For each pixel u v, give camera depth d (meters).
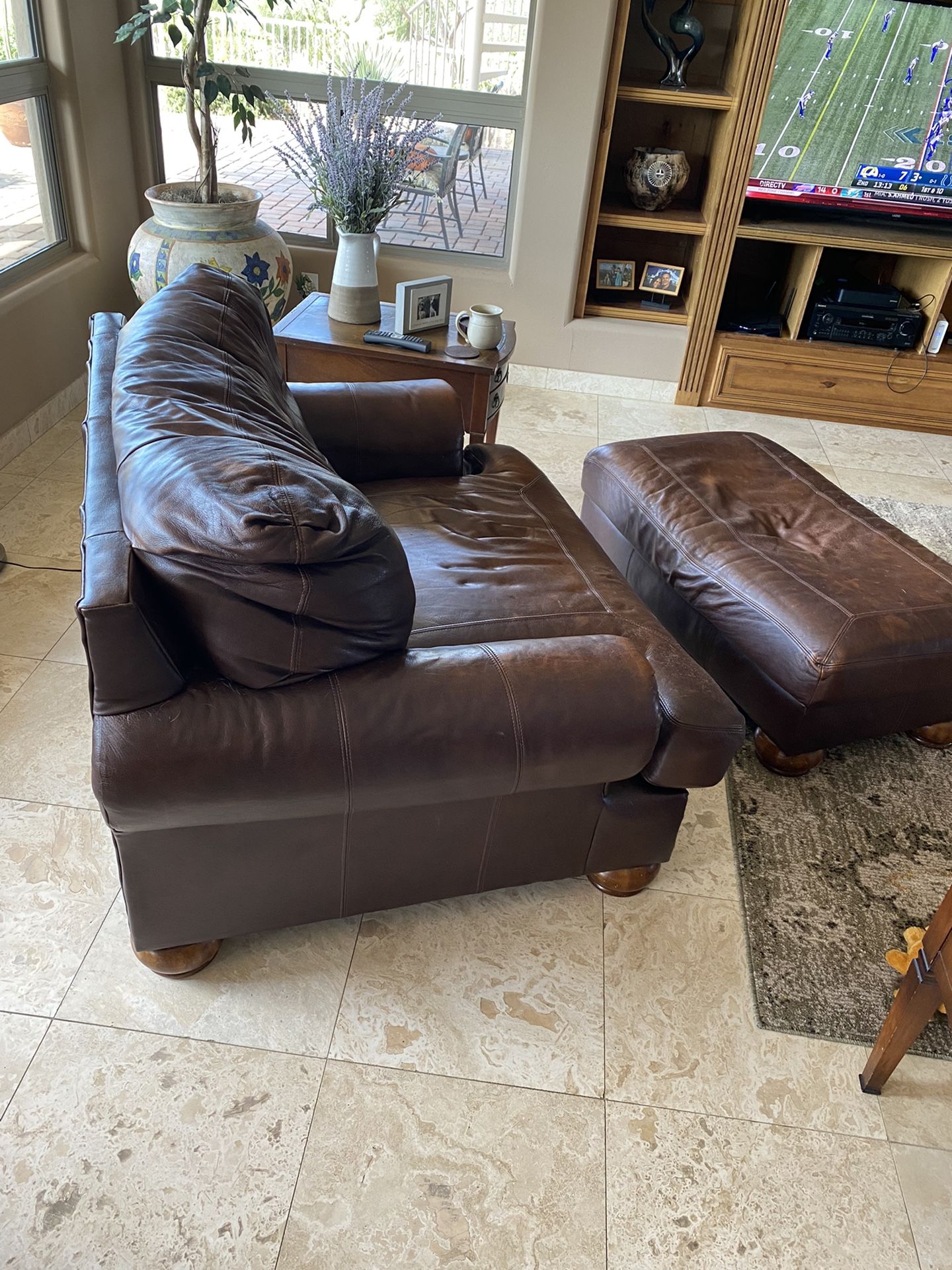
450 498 2.24
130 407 1.51
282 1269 1.29
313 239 4.13
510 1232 1.36
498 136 3.80
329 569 1.28
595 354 4.08
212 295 1.97
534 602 1.87
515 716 1.44
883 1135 1.52
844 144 3.64
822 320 3.89
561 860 1.78
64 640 2.41
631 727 1.49
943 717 2.27
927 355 3.92
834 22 3.43
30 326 3.25
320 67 3.82
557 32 3.43
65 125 3.40
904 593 2.15
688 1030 1.66
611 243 4.27
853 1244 1.38
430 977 1.70
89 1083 1.48
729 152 3.60
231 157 4.00
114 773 1.28
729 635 2.21
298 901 1.63
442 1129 1.47
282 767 1.33
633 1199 1.41
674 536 2.39
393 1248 1.33
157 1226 1.33
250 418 1.64
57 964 1.65
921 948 1.44
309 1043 1.58
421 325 2.87
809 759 2.22
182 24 3.73
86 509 1.40
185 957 1.63
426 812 1.58
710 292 3.86
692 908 1.89
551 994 1.69
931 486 3.63
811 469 2.71
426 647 1.67
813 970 1.78
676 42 3.88
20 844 1.86
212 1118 1.46
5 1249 1.29
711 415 4.05
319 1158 1.42
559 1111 1.51
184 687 1.34
